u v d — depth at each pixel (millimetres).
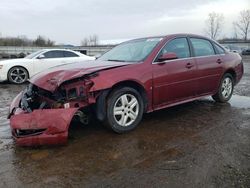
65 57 11750
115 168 3516
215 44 6398
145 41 5652
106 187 3115
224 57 6453
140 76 4758
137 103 4789
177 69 5297
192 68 5586
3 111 6355
